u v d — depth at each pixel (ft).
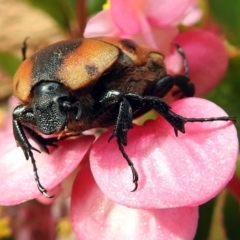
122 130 0.25
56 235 0.48
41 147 0.27
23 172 0.27
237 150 0.25
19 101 0.26
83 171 0.28
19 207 0.48
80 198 0.28
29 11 0.79
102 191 0.26
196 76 0.33
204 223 0.36
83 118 0.25
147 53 0.27
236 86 0.39
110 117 0.26
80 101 0.25
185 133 0.26
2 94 0.76
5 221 0.48
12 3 0.80
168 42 0.33
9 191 0.26
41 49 0.26
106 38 0.27
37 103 0.24
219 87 0.40
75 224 0.27
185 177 0.24
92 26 0.33
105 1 0.45
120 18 0.32
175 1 0.33
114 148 0.26
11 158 0.28
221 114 0.26
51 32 0.79
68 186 0.30
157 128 0.26
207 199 0.24
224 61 0.34
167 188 0.24
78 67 0.24
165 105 0.25
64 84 0.24
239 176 0.32
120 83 0.26
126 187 0.25
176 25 0.34
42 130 0.24
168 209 0.27
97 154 0.26
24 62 0.26
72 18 0.44
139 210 0.27
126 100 0.25
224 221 0.37
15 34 0.80
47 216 0.48
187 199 0.24
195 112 0.26
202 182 0.24
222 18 0.40
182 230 0.26
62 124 0.24
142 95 0.26
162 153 0.25
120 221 0.27
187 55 0.33
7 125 0.44
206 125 0.26
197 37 0.34
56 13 0.44
